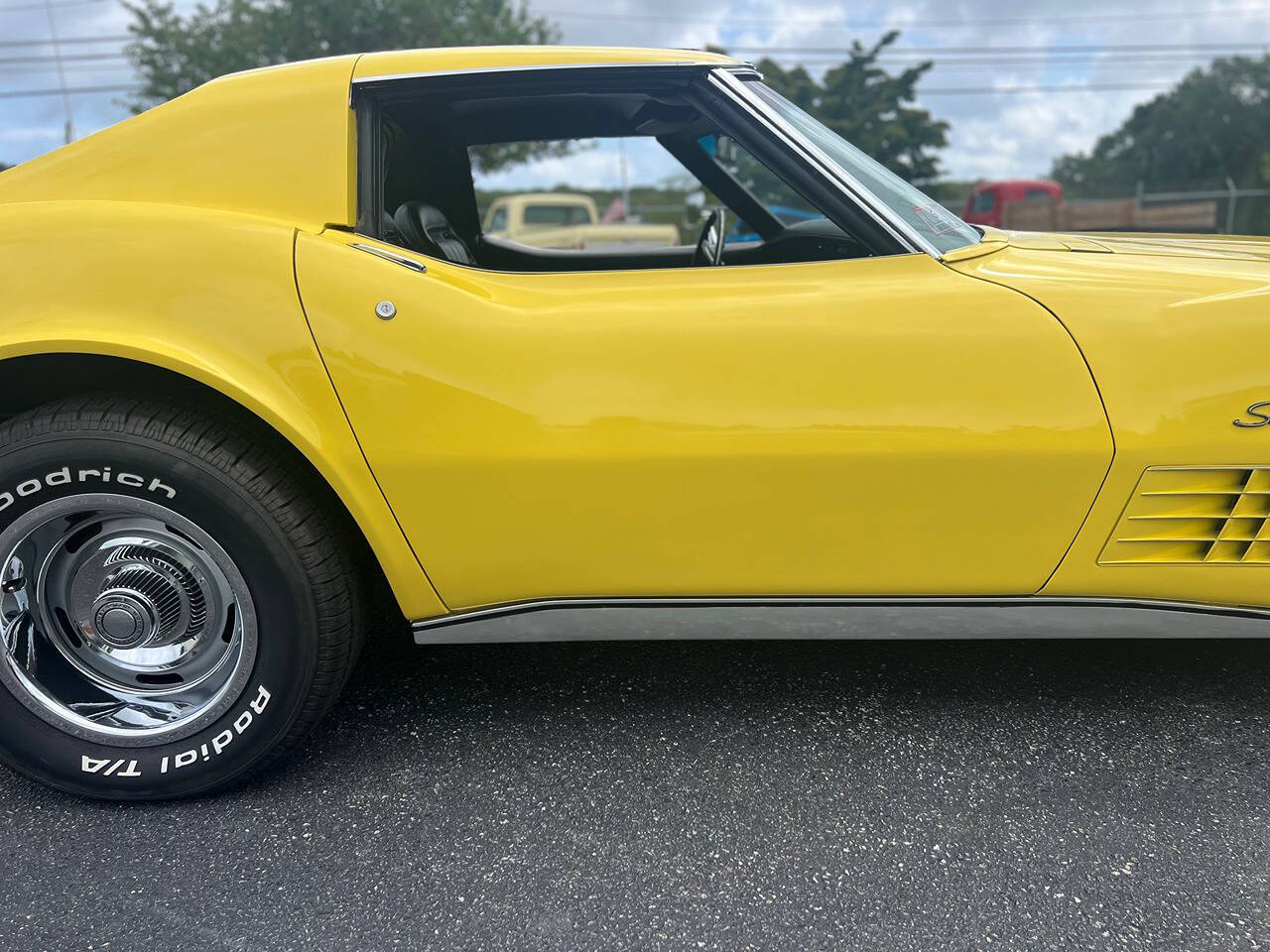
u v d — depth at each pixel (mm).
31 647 1538
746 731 1812
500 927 1314
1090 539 1515
